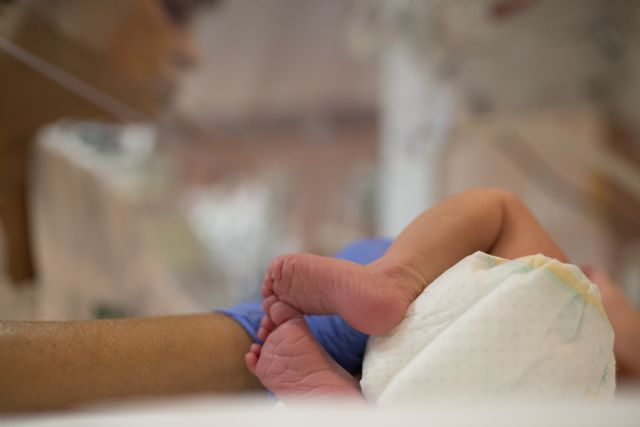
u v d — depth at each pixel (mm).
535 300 509
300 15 2137
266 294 595
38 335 529
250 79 2941
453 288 535
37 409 519
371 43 1884
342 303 547
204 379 598
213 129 2400
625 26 1500
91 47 1054
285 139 4199
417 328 535
